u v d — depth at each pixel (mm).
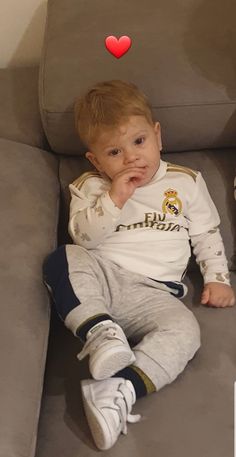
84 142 1294
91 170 1368
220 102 1279
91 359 1050
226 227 1352
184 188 1305
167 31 1336
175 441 985
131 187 1230
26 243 1175
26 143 1428
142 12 1374
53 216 1281
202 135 1331
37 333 1058
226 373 1099
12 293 1079
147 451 977
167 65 1291
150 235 1271
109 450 988
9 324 1030
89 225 1228
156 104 1278
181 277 1290
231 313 1231
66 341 1226
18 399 946
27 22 1613
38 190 1298
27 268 1137
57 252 1183
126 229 1274
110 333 1081
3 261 1128
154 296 1218
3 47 1662
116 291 1215
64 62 1319
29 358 1009
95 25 1364
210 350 1148
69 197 1363
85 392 1038
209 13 1363
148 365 1071
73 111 1291
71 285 1140
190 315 1166
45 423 1055
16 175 1300
